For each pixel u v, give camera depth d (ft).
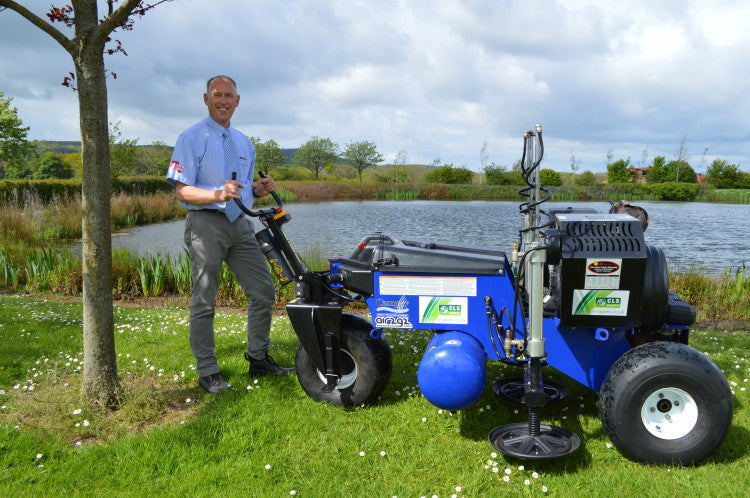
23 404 12.32
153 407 12.23
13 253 35.88
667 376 9.53
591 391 13.44
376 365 12.06
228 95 12.90
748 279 28.48
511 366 15.31
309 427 11.34
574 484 9.29
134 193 101.04
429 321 11.55
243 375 14.33
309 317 11.87
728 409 9.60
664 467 9.75
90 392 12.12
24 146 112.47
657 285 10.43
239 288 28.45
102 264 11.98
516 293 10.57
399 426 11.41
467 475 9.61
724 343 19.30
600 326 10.47
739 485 9.18
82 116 11.38
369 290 11.80
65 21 11.74
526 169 10.39
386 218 83.35
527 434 10.36
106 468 9.77
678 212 93.50
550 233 10.08
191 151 12.55
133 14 11.88
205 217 12.71
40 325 19.99
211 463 9.91
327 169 272.10
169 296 30.25
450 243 12.60
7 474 9.48
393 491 9.11
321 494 9.00
